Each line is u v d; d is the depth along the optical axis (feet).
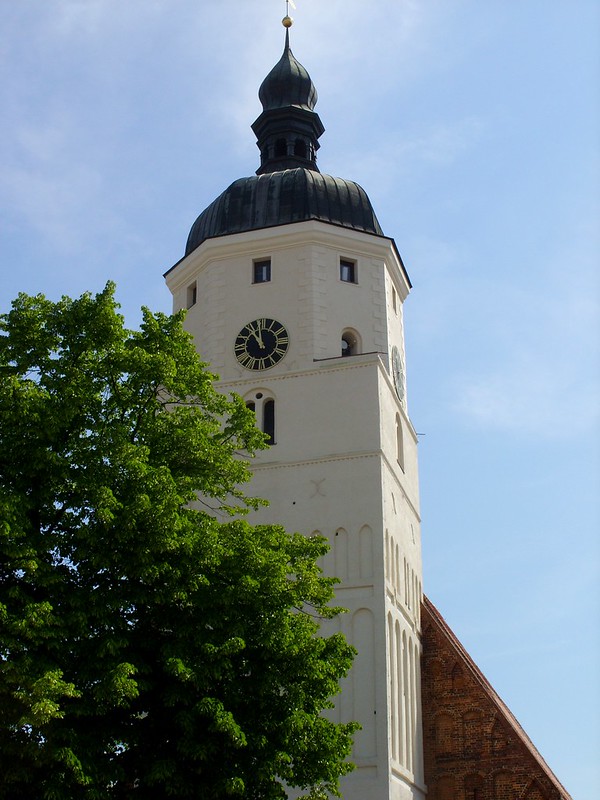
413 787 158.81
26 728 87.25
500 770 164.04
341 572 158.51
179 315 109.81
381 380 169.68
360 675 151.84
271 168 198.49
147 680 92.53
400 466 178.40
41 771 87.04
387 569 159.84
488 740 166.09
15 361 100.22
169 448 103.45
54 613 89.56
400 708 157.89
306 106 204.23
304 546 109.81
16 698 84.48
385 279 184.14
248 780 92.02
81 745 87.66
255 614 97.45
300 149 200.64
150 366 101.81
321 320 175.63
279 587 98.37
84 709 87.56
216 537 97.04
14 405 93.66
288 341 174.70
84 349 100.63
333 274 179.83
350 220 185.16
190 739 90.58
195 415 107.24
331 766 98.37
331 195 186.50
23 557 88.28
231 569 98.22
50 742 85.97
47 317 102.01
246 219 185.26
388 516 163.63
